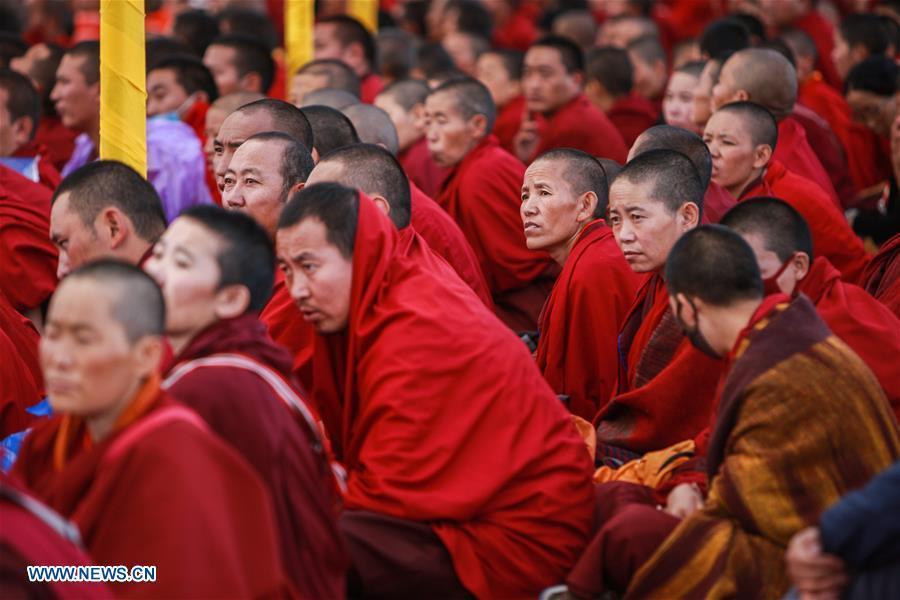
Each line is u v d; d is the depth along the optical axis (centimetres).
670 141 1731
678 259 1166
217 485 945
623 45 3575
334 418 1291
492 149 2141
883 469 1107
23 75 2147
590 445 1397
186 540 910
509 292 2075
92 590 890
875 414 1116
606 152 2612
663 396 1380
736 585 1105
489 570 1201
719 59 2241
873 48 3005
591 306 1565
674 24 4328
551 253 1673
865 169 2708
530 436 1227
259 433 1041
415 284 1250
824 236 1895
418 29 4366
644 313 1499
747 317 1152
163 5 4550
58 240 1384
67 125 2362
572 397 1588
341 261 1220
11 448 1440
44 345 945
